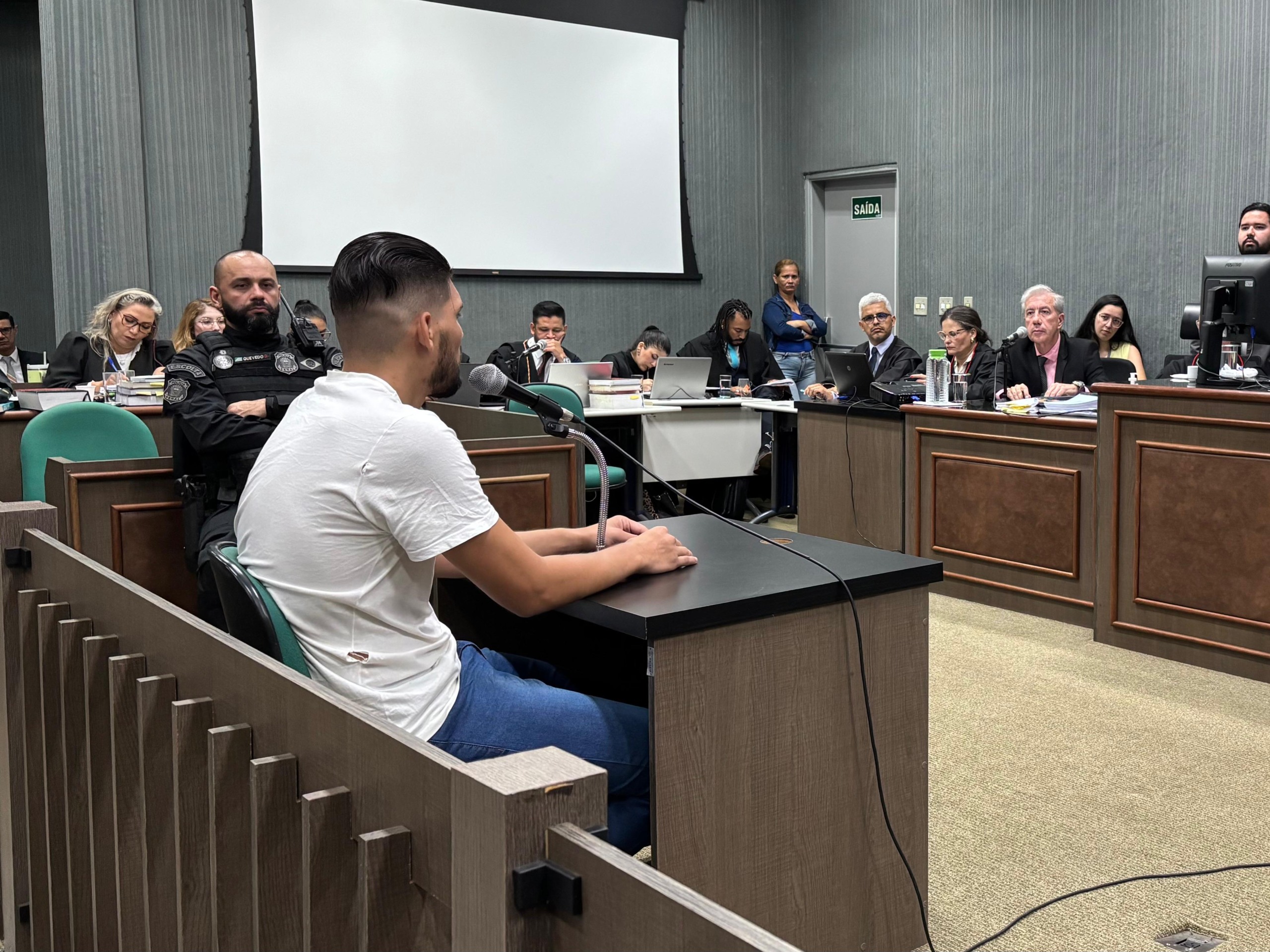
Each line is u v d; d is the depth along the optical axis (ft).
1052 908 6.89
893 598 5.59
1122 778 8.89
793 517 21.11
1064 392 14.29
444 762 2.76
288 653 4.61
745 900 5.14
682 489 21.56
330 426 4.65
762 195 28.71
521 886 2.48
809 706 5.29
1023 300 16.56
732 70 27.91
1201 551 11.34
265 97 22.30
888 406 15.89
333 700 3.31
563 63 25.39
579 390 20.03
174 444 9.52
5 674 5.99
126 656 4.56
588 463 16.76
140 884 4.57
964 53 24.18
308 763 3.45
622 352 23.75
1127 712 10.34
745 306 22.89
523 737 4.93
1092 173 21.90
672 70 26.94
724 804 5.03
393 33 23.35
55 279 20.68
